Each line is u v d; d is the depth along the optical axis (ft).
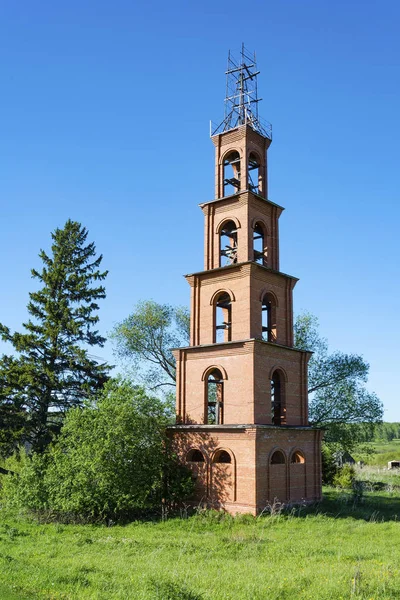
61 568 53.57
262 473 87.86
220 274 101.40
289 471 93.81
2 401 133.80
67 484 87.76
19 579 49.44
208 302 102.27
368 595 42.11
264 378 94.27
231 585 45.09
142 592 42.78
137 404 97.14
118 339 156.76
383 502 106.63
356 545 65.82
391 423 533.55
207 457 93.20
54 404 136.36
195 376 100.12
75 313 143.43
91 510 86.22
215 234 105.09
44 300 142.51
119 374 102.94
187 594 41.39
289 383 100.73
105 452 88.33
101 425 92.12
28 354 137.80
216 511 87.04
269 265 104.17
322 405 147.84
